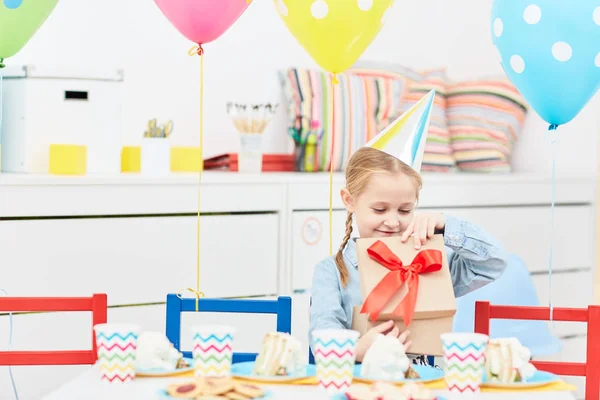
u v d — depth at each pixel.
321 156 3.44
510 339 1.43
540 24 1.75
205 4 1.85
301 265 3.03
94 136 2.87
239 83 3.49
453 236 1.69
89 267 2.67
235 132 3.49
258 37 3.52
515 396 1.33
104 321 1.69
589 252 3.56
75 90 2.84
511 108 3.75
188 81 3.39
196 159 3.22
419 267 1.51
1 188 2.53
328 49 1.94
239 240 2.91
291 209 3.00
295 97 3.44
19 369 2.59
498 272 1.75
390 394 1.22
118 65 3.26
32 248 2.58
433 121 3.69
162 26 3.34
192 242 2.84
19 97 2.81
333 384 1.34
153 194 2.76
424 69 3.78
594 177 3.55
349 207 1.83
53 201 2.61
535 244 3.46
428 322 1.51
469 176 3.34
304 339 3.03
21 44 2.18
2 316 2.55
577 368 1.64
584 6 1.72
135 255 2.74
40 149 2.81
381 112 3.55
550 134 3.70
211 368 1.38
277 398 1.29
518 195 3.41
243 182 2.91
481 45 3.94
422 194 3.21
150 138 2.93
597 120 3.58
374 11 1.91
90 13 3.20
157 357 1.45
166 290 2.80
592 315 1.63
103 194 2.68
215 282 2.88
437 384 1.40
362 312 1.50
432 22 3.91
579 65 1.76
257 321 2.93
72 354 1.68
